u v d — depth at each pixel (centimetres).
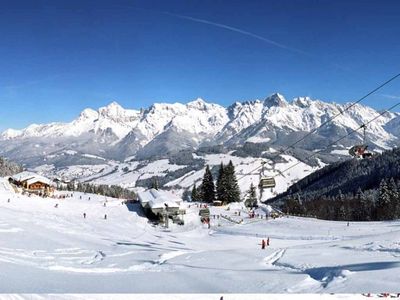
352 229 6694
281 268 2997
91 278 2292
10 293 1694
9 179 11825
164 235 7025
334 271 2475
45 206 8481
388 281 2138
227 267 3061
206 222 9031
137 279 2353
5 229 4328
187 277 2456
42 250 3438
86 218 7769
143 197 9806
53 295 1717
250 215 9538
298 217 9094
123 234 6275
